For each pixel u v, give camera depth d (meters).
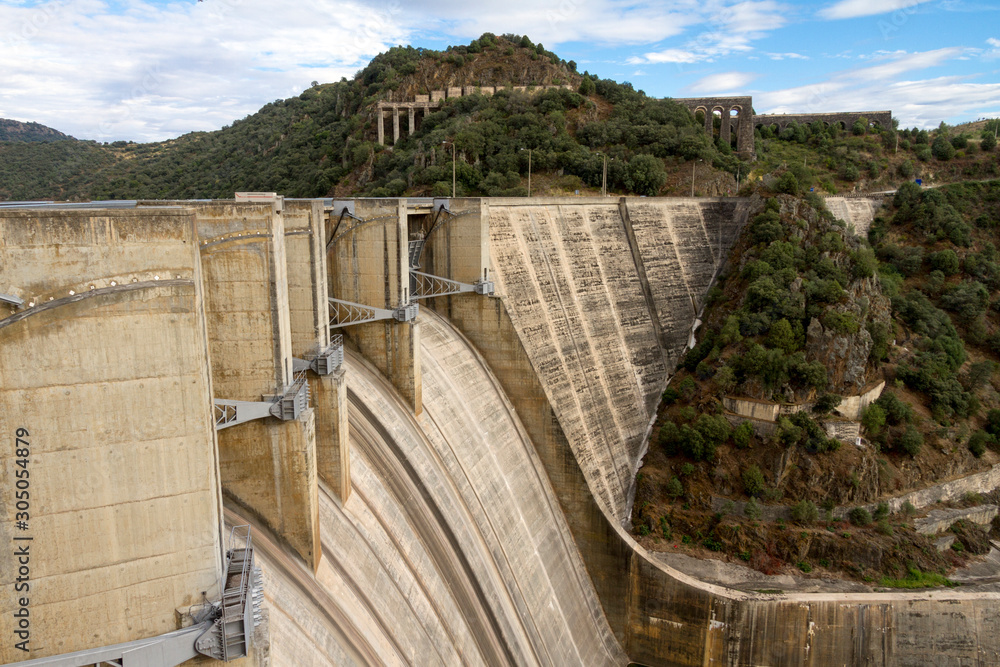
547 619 43.72
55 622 16.70
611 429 59.62
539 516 48.56
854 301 62.47
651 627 50.19
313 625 25.11
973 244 82.12
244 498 26.72
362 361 41.00
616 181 89.19
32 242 15.02
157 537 17.39
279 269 25.17
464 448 43.75
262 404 25.50
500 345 51.16
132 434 16.66
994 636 47.31
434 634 32.94
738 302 67.50
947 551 54.28
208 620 18.09
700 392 61.97
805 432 55.16
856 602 47.41
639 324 68.75
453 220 51.03
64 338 15.59
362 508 32.50
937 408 61.75
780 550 51.84
